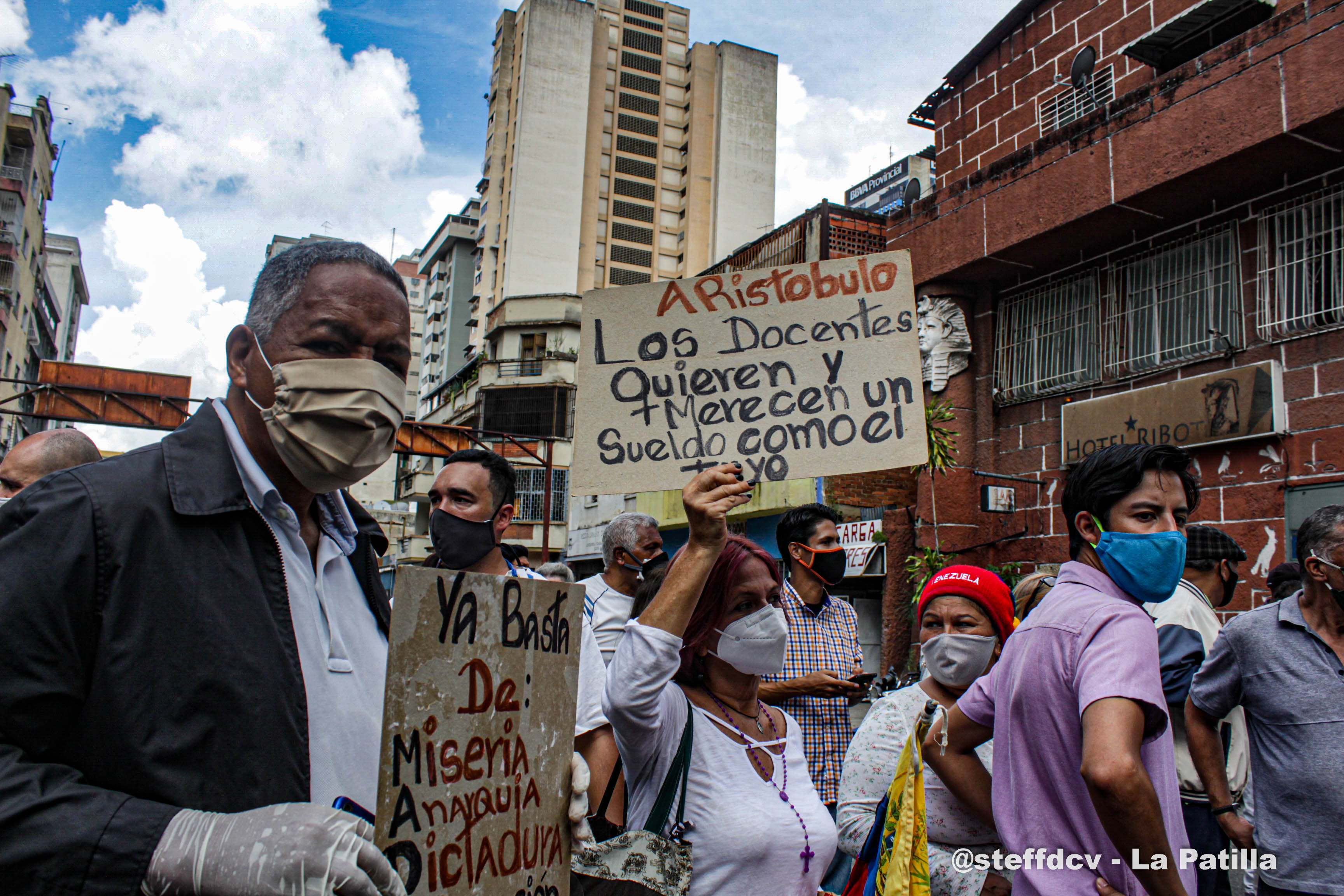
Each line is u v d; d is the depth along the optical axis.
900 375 2.41
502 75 52.00
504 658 1.52
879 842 2.27
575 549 24.03
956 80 12.91
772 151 54.19
